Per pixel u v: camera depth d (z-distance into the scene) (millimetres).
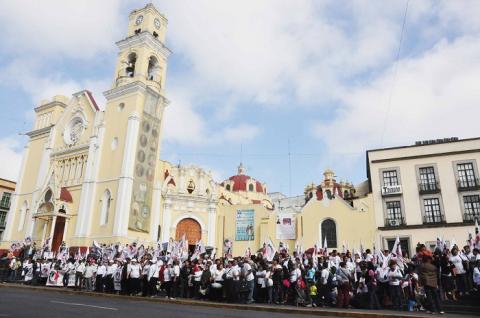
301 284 17641
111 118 44375
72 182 44250
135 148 41469
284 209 56688
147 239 41344
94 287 24281
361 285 17578
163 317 11547
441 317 13148
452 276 17500
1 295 17438
